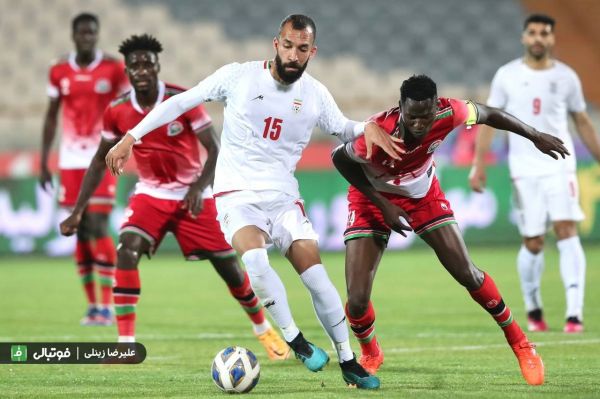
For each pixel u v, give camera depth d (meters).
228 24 84.12
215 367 18.55
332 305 18.69
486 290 19.30
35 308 39.34
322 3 87.00
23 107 72.44
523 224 31.09
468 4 88.12
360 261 20.20
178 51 81.50
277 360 24.41
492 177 65.06
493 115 19.47
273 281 18.53
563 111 31.03
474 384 19.52
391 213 19.28
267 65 19.20
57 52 80.06
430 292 43.50
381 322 33.22
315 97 19.39
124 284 24.22
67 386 19.84
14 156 63.84
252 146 19.25
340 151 19.75
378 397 17.70
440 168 63.88
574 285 30.48
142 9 83.06
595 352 24.94
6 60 79.44
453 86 83.00
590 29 85.00
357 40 84.94
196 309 38.81
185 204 24.30
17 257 64.06
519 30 87.44
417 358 24.25
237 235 18.81
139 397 18.23
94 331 31.64
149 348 27.28
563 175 30.80
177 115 19.47
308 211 64.00
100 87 35.06
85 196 24.72
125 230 24.78
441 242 19.77
